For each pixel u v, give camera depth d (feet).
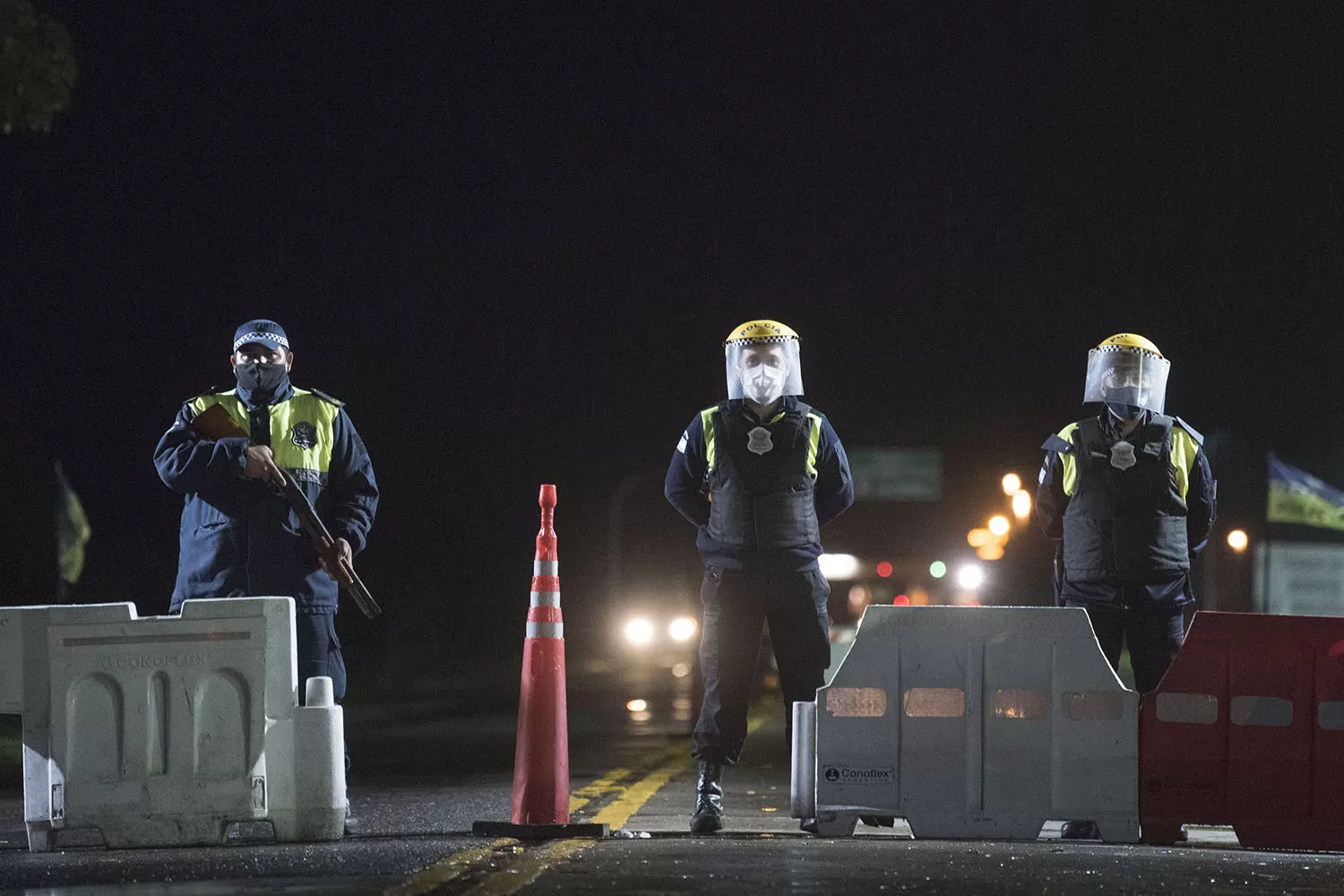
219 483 52.60
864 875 40.81
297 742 48.65
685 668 226.58
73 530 147.13
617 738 108.68
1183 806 49.26
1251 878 41.01
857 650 50.11
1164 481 54.60
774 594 53.31
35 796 47.73
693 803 66.13
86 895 38.70
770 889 38.73
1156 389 55.26
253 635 48.70
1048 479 55.98
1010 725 49.70
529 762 50.47
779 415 53.26
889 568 173.78
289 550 53.36
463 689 193.26
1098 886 39.34
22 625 48.06
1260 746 49.11
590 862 43.37
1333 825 48.70
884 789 49.93
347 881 40.45
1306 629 49.21
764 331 53.62
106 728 48.06
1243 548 153.58
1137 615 55.06
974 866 42.60
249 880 40.75
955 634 49.98
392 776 79.56
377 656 214.07
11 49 94.43
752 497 53.16
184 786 48.06
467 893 38.34
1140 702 49.60
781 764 85.40
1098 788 49.42
